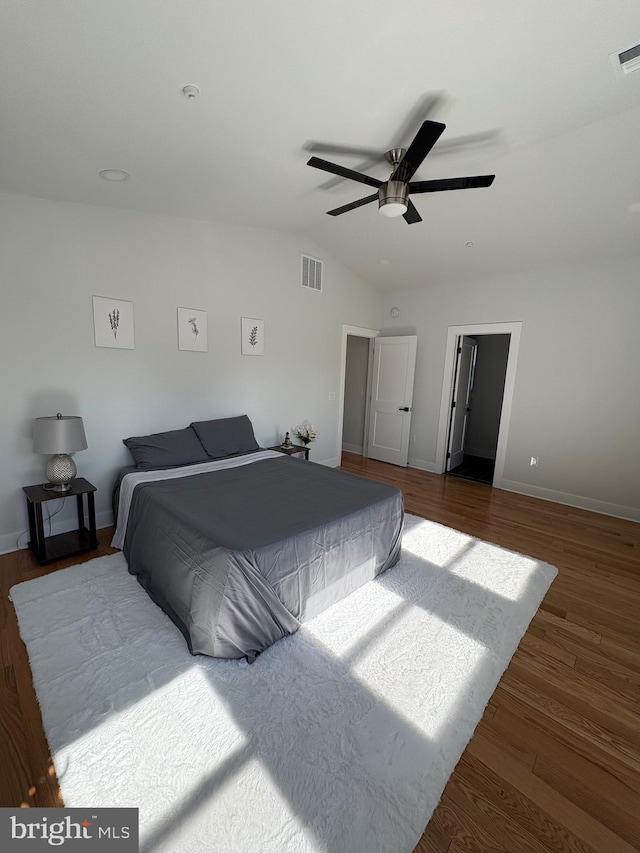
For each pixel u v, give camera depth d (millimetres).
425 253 4328
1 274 2580
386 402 5812
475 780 1354
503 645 2025
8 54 1409
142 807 1228
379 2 1310
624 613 2352
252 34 1409
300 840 1154
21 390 2740
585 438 4117
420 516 3844
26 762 1355
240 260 3914
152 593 2266
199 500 2455
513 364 4562
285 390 4598
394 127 2107
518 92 1895
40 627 2021
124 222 3098
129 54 1458
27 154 2111
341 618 2189
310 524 2146
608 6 1385
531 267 4234
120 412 3256
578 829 1218
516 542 3297
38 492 2662
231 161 2385
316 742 1459
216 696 1642
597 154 2512
